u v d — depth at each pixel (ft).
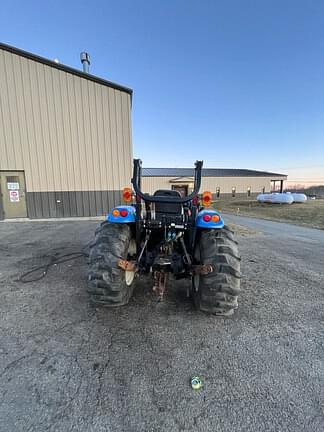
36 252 13.51
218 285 6.62
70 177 27.22
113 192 28.43
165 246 7.70
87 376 4.68
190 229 7.43
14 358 5.13
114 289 6.89
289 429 3.68
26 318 6.75
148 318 6.84
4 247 14.62
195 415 3.91
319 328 6.55
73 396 4.22
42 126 26.00
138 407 4.03
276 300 8.22
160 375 4.75
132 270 7.03
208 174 110.93
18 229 20.89
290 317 7.11
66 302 7.72
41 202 26.81
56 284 9.13
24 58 24.79
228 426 3.72
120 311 7.21
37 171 26.43
